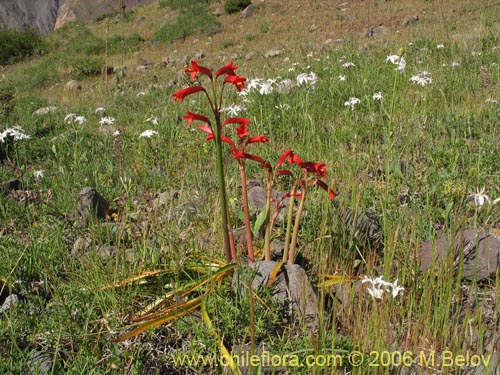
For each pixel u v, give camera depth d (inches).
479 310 105.3
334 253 133.1
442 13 645.9
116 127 326.3
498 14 571.2
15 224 173.5
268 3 888.3
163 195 184.5
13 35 906.1
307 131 227.5
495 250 123.0
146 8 1052.5
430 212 150.2
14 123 357.4
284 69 411.2
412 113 234.7
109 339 108.3
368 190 167.5
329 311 114.7
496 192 161.9
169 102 342.6
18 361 101.2
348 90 298.2
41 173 198.8
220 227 143.4
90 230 150.8
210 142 235.1
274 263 119.2
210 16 852.6
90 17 1293.1
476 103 252.2
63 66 749.3
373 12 740.0
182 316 109.0
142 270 126.7
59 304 117.6
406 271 124.3
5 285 128.0
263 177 196.7
